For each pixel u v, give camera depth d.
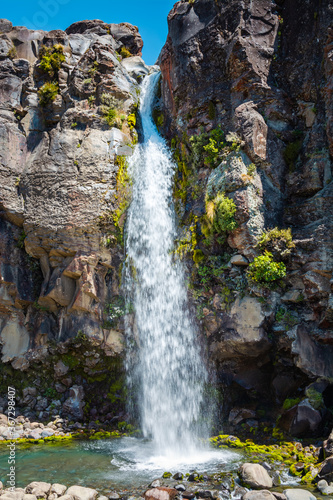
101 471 10.66
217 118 15.62
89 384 16.25
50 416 15.37
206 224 14.56
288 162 14.73
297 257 13.26
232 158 14.21
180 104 16.75
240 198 13.69
